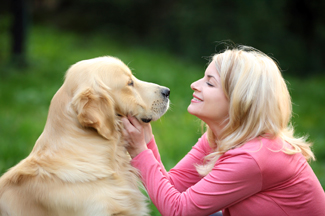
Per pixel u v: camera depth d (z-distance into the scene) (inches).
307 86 493.4
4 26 551.2
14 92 319.6
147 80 389.1
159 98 100.8
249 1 616.1
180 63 558.9
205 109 85.9
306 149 85.5
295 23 660.1
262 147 76.9
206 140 103.1
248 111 79.9
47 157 87.2
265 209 79.0
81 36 652.1
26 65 410.6
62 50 524.4
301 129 273.4
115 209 84.1
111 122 89.8
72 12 732.7
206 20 609.3
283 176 76.7
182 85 384.8
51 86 351.3
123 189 88.5
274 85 80.6
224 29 606.5
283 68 615.5
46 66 425.7
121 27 711.1
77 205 81.3
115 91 93.3
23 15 422.0
